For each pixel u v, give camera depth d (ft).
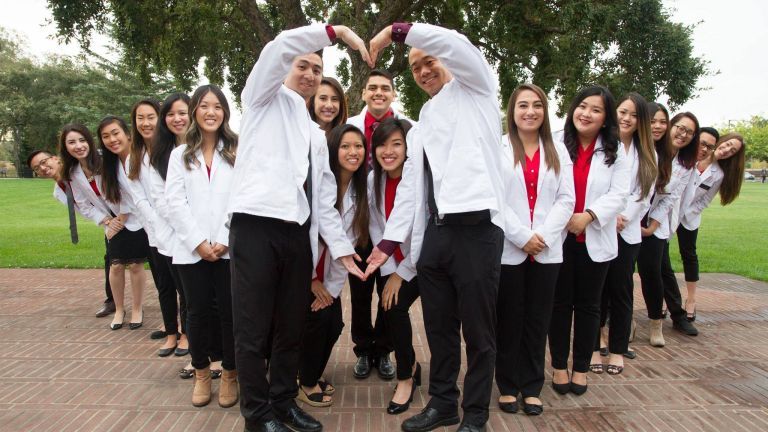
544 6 30.50
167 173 10.60
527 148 10.21
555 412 10.27
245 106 8.81
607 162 10.90
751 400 10.84
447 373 9.41
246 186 8.55
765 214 59.88
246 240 8.52
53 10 31.78
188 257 9.97
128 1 31.30
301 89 9.43
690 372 12.44
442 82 9.48
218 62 44.57
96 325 16.33
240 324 8.61
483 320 8.82
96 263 26.94
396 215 9.66
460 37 8.30
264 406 8.82
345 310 18.34
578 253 10.87
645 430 9.53
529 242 9.64
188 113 10.85
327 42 8.42
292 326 9.09
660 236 13.85
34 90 127.85
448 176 8.62
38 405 10.46
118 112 111.86
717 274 25.53
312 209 9.05
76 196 15.72
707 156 15.87
